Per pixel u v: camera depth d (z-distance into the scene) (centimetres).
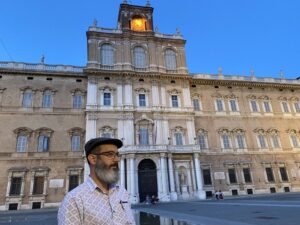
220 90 5522
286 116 5678
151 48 5269
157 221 1516
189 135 4806
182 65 5338
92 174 317
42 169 4081
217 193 4103
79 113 4600
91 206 279
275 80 5941
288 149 5369
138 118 4681
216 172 4791
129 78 4884
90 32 5034
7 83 4456
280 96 5850
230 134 5169
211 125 5144
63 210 270
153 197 3688
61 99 4606
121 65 4988
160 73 5019
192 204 3045
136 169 4109
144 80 4997
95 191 296
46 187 4022
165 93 5019
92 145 314
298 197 2938
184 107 4994
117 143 338
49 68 4772
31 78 4612
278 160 5219
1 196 3822
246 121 5378
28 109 4397
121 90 4803
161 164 4209
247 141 5203
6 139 4131
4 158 4019
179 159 4456
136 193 3956
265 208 1908
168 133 4712
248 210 1872
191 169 4459
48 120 4419
